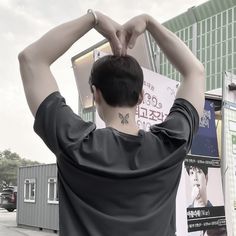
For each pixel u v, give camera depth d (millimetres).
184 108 1474
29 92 1321
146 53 2494
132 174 1236
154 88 2510
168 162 1304
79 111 2186
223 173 2615
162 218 1271
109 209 1226
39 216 18594
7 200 30297
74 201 1234
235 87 2715
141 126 2406
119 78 1352
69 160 1238
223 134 2633
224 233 2795
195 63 1573
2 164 72625
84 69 2125
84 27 1427
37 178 18875
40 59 1343
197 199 2686
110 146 1283
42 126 1285
